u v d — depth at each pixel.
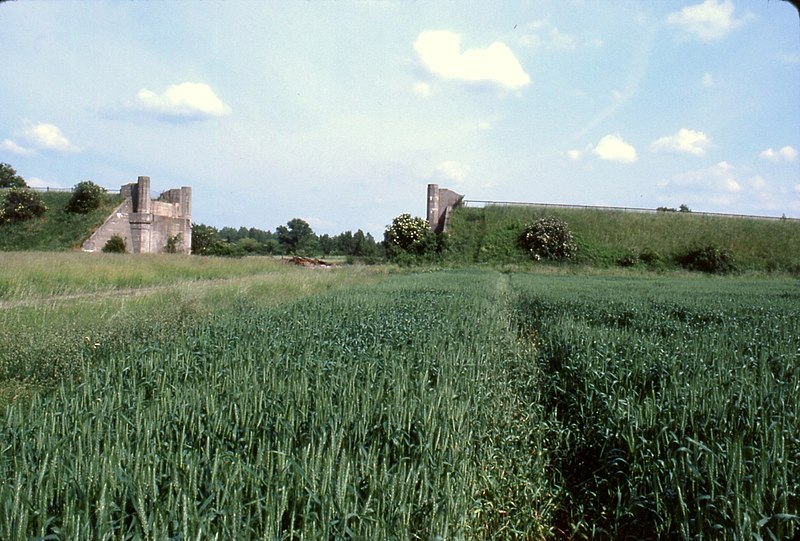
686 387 7.11
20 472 3.88
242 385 6.84
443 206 70.38
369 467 4.64
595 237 63.69
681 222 66.69
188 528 3.54
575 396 8.67
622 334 11.88
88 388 6.75
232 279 31.17
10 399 7.88
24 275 22.84
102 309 15.87
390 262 63.44
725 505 4.57
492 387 8.85
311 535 3.64
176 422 5.53
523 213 68.00
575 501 6.31
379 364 8.38
